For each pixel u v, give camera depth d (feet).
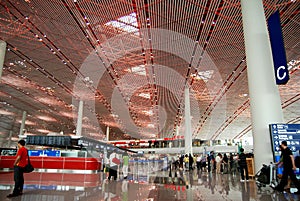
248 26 26.27
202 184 22.61
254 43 25.41
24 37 46.60
